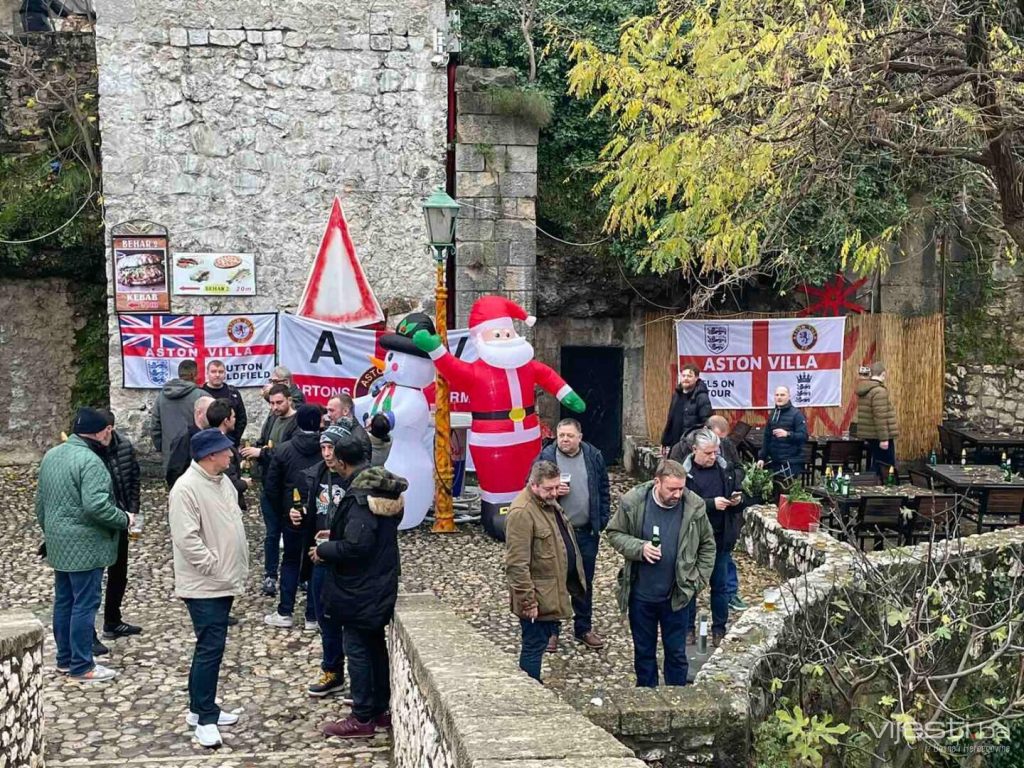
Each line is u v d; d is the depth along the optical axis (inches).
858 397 511.2
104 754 206.4
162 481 473.4
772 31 322.3
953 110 328.2
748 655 229.5
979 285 577.3
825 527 365.4
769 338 559.2
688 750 199.8
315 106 482.3
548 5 554.9
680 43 346.3
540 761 118.0
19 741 175.8
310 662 265.1
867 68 312.5
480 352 390.0
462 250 496.1
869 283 572.1
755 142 331.9
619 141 373.1
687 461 291.9
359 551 206.4
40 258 503.2
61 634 250.1
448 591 337.1
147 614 301.1
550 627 241.1
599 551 393.4
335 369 490.0
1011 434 546.3
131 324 474.0
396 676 207.2
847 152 344.8
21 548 369.1
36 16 591.2
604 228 396.5
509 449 389.1
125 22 463.8
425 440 398.0
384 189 490.6
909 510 381.1
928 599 243.3
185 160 473.4
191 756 204.1
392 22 484.1
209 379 383.2
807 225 526.0
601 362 573.3
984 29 307.4
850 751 249.4
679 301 562.6
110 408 478.0
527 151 498.6
